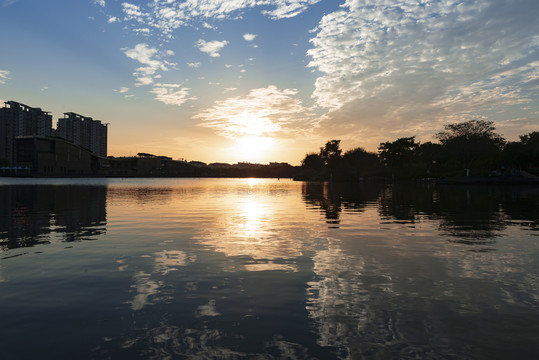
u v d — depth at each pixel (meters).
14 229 13.73
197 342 4.32
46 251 9.62
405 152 120.69
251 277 7.13
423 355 3.98
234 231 13.38
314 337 4.45
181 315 5.17
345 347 4.18
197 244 10.72
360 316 5.12
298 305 5.57
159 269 7.76
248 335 4.52
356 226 14.76
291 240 11.39
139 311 5.32
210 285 6.61
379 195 40.28
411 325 4.80
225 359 3.90
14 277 7.11
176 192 49.22
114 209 22.44
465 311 5.29
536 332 4.56
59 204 26.02
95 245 10.51
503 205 25.33
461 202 28.58
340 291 6.26
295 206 25.20
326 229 13.92
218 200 32.03
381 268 7.82
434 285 6.57
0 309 5.41
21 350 4.12
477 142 84.06
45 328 4.73
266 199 33.75
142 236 12.16
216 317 5.10
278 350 4.11
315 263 8.30
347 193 45.88
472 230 13.45
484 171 100.56
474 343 4.27
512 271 7.53
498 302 5.66
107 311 5.32
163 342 4.32
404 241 11.14
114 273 7.42
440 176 108.38
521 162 91.12
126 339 4.41
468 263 8.25
